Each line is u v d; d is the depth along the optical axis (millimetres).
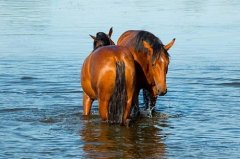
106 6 53062
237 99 17359
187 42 30125
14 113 15516
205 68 23062
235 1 60156
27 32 34625
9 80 20547
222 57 25672
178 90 18875
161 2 58312
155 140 12898
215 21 40125
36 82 20172
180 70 22656
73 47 28594
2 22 40281
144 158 11547
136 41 14180
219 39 31172
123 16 42969
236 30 35000
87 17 42719
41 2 59938
